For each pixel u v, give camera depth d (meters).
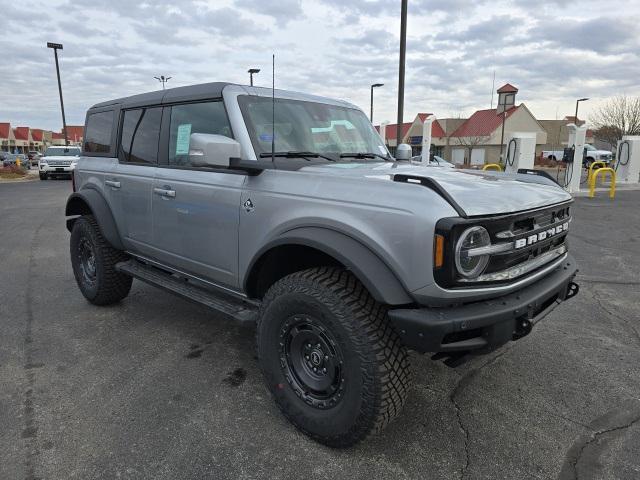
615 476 2.45
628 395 3.22
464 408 3.07
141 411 3.01
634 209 11.92
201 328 4.38
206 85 3.57
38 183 24.62
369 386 2.38
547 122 62.12
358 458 2.58
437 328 2.21
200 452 2.62
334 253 2.48
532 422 2.92
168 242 3.84
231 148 2.85
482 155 51.69
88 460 2.55
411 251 2.27
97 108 5.02
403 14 11.36
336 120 3.84
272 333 2.81
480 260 2.33
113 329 4.34
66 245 8.23
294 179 2.85
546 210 2.72
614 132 51.09
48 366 3.62
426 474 2.46
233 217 3.16
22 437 2.75
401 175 2.44
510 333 2.48
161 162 3.93
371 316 2.43
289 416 2.79
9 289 5.57
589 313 4.73
